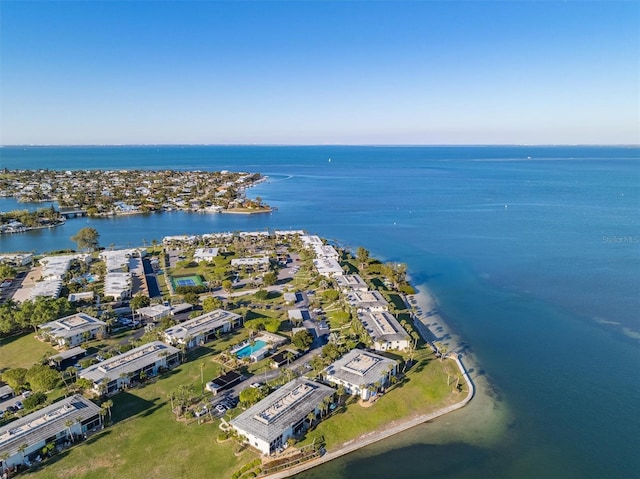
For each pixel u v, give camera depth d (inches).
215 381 4072.3
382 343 4771.2
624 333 5403.5
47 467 3036.4
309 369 4392.2
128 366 4124.0
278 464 3120.1
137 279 7244.1
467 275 7637.8
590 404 4010.8
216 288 6825.8
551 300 6476.4
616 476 3179.1
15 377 3870.6
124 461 3110.2
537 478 3152.1
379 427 3587.6
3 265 7436.0
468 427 3654.0
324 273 7244.1
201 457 3174.2
